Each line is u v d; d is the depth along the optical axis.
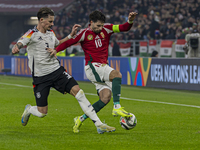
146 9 79.38
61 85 17.34
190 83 40.62
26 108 18.20
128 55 64.56
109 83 18.52
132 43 66.88
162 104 30.88
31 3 88.94
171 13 73.00
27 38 16.44
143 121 21.95
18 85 48.09
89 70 18.52
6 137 16.73
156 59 44.66
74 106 28.62
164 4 78.25
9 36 92.25
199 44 48.09
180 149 14.70
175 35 64.25
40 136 17.05
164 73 43.78
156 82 44.81
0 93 38.00
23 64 64.81
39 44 16.88
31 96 35.59
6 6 88.81
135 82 47.88
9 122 20.91
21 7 87.94
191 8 70.88
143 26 73.50
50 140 16.14
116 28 18.48
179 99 34.72
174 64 42.44
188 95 38.34
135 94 39.03
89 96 37.09
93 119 17.41
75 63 56.81
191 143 15.84
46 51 17.00
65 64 59.16
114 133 18.05
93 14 17.88
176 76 42.28
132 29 73.88
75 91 17.20
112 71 17.94
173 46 57.19
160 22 71.06
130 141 16.12
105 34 18.52
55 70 17.27
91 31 18.30
